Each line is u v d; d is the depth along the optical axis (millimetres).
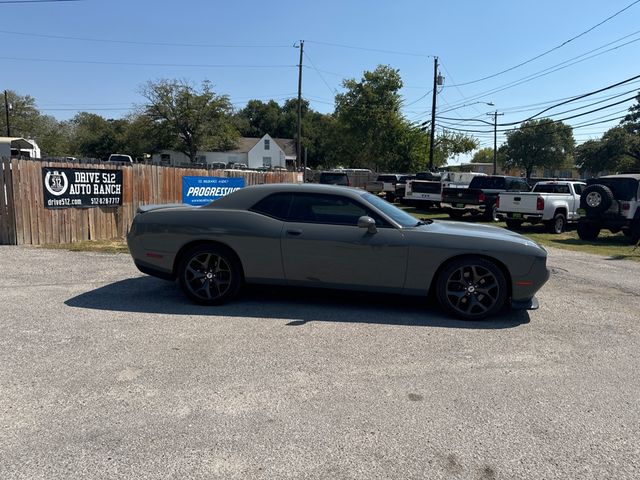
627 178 13289
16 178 8922
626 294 6793
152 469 2535
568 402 3408
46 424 2943
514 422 3117
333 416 3127
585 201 13656
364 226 5168
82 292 6023
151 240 5605
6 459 2590
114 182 10672
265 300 5805
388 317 5281
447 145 54875
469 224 6230
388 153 55562
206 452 2699
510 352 4344
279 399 3332
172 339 4434
